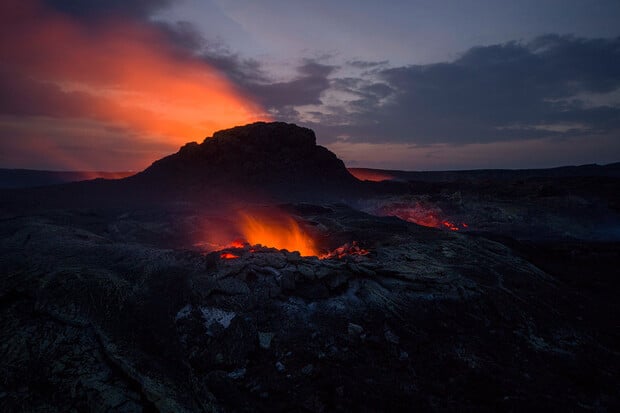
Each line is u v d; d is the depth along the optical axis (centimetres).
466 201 3219
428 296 1020
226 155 3531
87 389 609
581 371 834
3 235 1271
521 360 859
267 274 980
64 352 665
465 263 1295
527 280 1251
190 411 601
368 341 834
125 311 768
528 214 2780
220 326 800
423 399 696
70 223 1622
